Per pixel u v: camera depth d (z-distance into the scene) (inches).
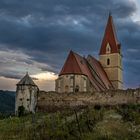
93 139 2201.0
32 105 3432.6
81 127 2443.4
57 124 2596.0
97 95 3265.3
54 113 3147.1
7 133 2524.6
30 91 3457.2
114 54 5423.2
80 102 3309.5
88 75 4207.7
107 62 5457.7
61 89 4008.4
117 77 5374.0
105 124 2539.4
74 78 3966.5
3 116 3454.7
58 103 3388.3
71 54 4116.6
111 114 2817.4
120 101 3164.4
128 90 3161.9
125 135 2299.5
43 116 3043.8
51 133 2367.1
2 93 7140.8
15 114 3425.2
